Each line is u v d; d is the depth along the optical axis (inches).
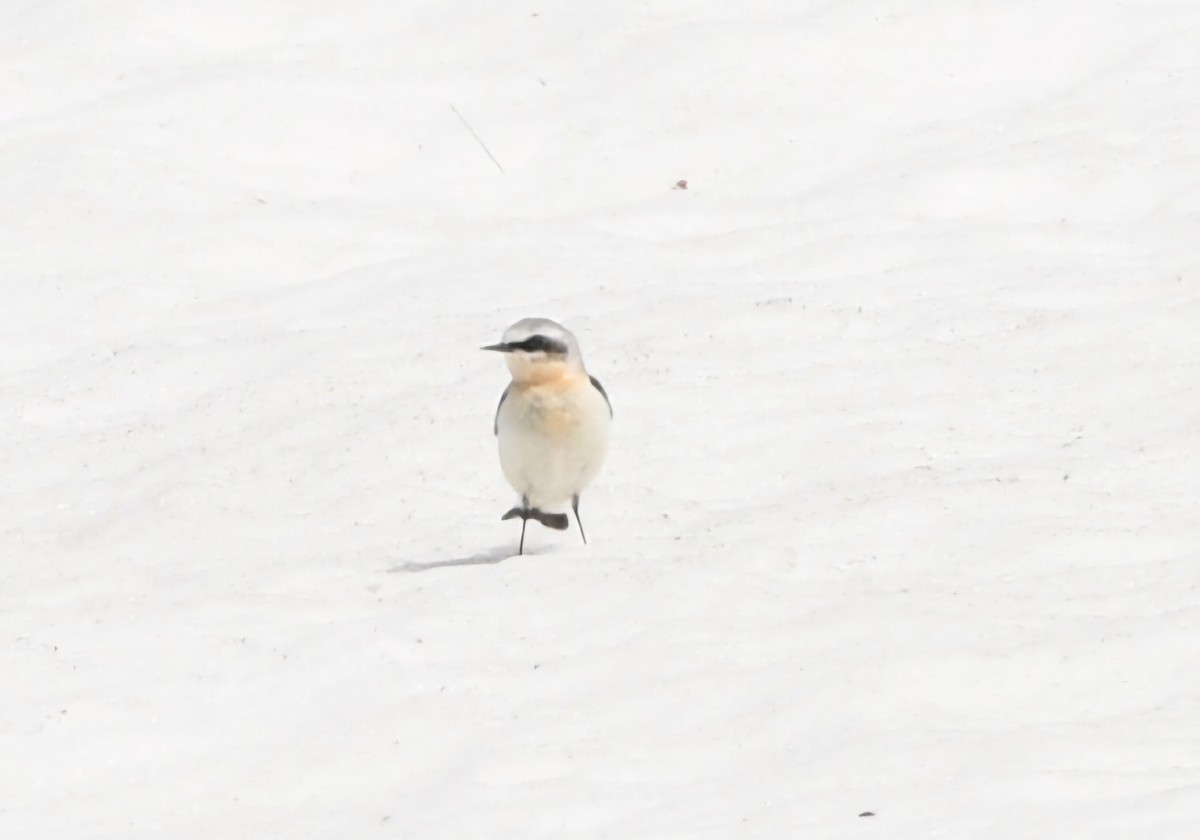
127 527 527.5
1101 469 513.7
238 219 782.5
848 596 440.1
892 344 620.1
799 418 566.9
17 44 946.7
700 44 889.5
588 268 717.9
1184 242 690.2
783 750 363.9
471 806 349.7
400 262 738.2
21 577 498.3
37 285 734.5
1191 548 458.6
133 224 777.6
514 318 668.1
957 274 676.1
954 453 536.7
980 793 336.8
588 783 355.9
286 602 458.6
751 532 486.6
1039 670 389.7
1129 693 379.2
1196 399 559.2
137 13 966.4
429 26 957.8
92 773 377.7
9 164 829.8
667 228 767.7
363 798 361.7
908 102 845.8
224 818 357.4
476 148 847.7
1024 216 742.5
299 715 398.0
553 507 495.8
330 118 867.4
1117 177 756.6
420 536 511.5
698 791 349.7
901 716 373.7
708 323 644.1
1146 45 868.0
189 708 402.6
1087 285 655.8
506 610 444.1
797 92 853.8
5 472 585.0
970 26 888.3
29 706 404.8
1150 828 315.3
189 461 573.3
